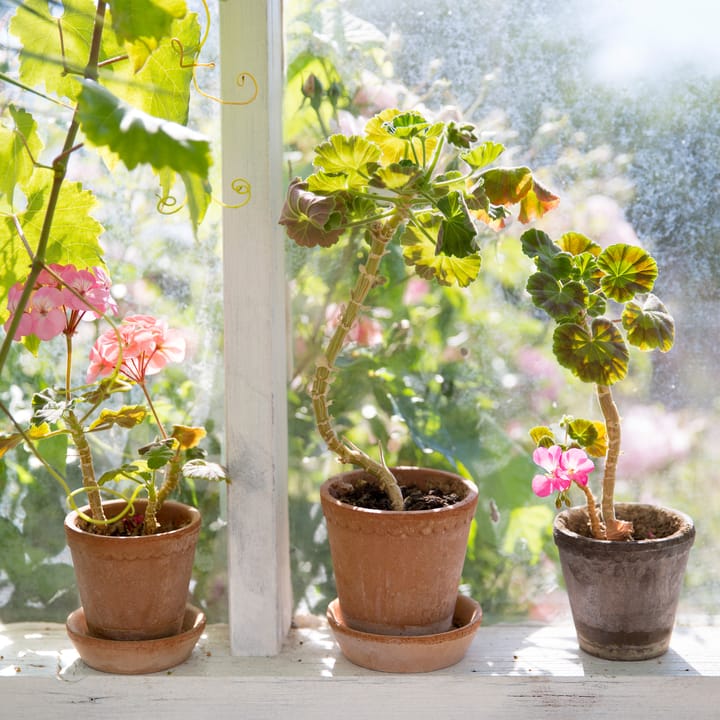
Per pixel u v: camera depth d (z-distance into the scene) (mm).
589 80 1537
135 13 979
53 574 1646
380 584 1416
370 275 1384
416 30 1546
